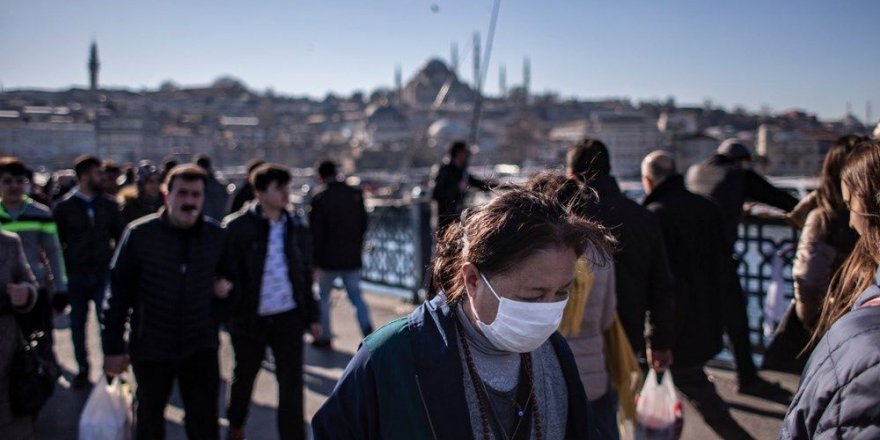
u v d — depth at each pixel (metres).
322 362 7.26
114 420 4.33
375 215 10.82
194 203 4.28
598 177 3.89
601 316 3.57
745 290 6.72
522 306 1.69
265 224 4.90
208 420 4.42
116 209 7.20
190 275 4.30
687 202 4.80
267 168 4.91
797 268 3.66
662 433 4.04
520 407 1.83
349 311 9.42
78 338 6.75
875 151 2.06
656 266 4.00
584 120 199.38
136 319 4.27
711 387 4.79
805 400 1.67
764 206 7.12
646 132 121.38
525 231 1.69
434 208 8.02
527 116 173.62
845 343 1.61
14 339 3.59
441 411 1.75
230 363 7.38
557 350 1.98
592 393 3.46
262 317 4.80
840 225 3.59
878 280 1.73
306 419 5.68
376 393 1.79
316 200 7.72
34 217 5.36
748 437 4.64
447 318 1.83
